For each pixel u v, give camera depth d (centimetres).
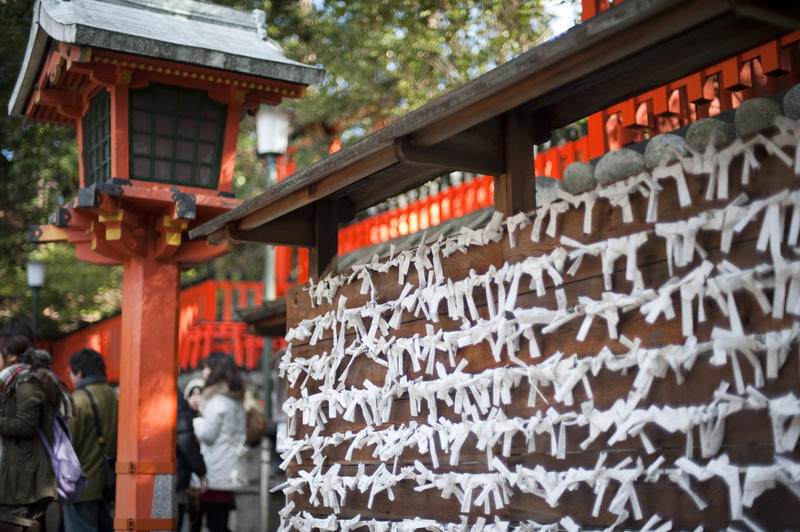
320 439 377
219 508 668
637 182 242
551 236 270
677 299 230
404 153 283
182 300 1354
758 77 403
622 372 240
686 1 202
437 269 315
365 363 357
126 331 601
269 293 838
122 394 594
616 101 291
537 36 1075
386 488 332
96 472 604
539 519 265
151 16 600
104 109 577
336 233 422
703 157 227
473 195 683
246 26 637
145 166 566
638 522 234
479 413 291
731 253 219
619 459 241
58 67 563
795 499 200
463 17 1077
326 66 1170
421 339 318
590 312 249
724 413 213
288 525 396
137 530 562
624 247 243
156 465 575
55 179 1412
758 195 215
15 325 511
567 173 306
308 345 403
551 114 306
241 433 679
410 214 757
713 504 217
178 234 579
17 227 1451
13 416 482
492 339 285
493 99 259
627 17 203
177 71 559
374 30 1134
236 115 593
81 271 1555
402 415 329
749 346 210
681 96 446
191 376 1282
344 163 305
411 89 1120
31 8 1209
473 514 291
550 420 258
